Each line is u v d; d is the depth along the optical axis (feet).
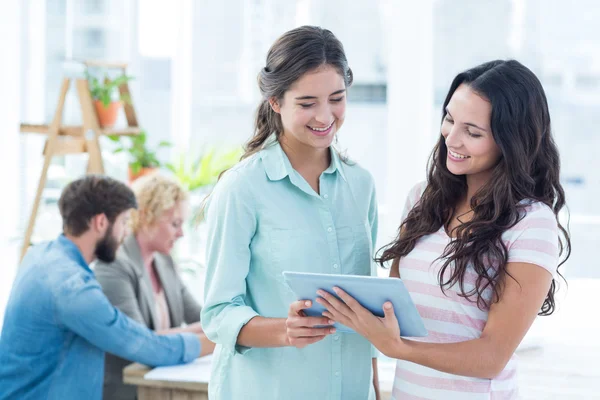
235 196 5.33
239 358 5.55
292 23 15.94
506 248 4.87
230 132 16.08
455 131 5.07
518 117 4.93
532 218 4.89
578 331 9.96
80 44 14.55
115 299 8.61
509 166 4.98
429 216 5.45
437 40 19.15
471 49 19.19
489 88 4.94
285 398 5.44
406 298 4.40
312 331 4.86
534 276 4.78
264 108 5.71
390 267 5.85
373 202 6.03
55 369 7.71
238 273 5.32
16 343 7.70
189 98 14.73
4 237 11.95
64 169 13.75
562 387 7.55
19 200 13.08
